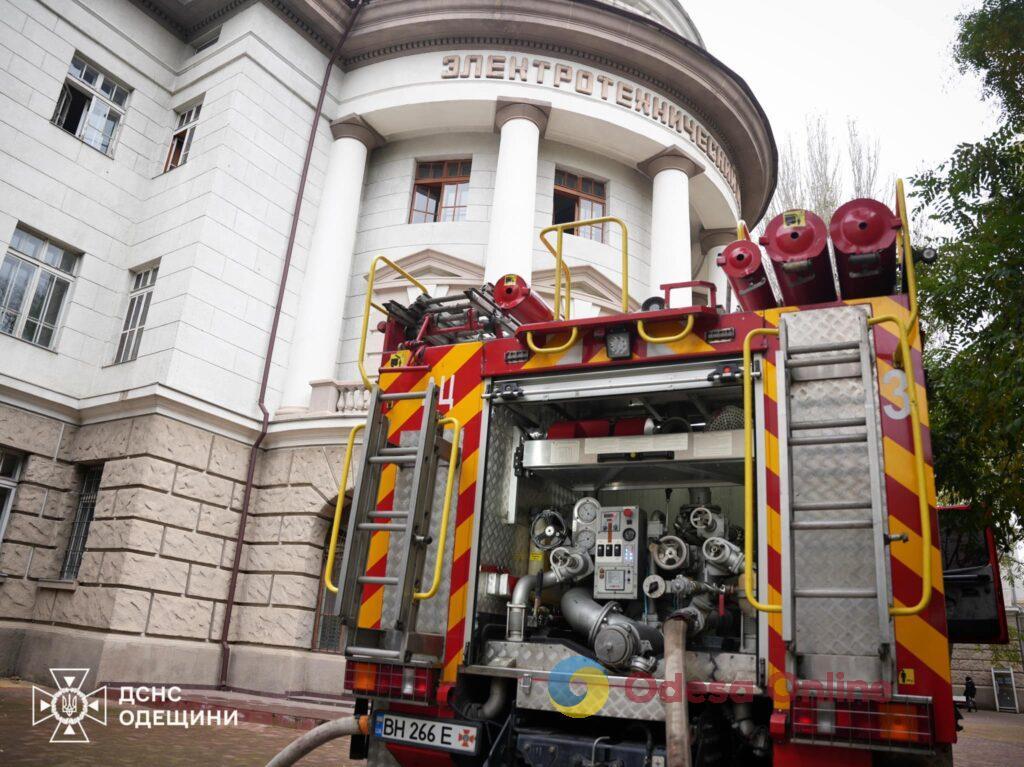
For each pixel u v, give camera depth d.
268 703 12.53
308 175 18.25
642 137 19.14
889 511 3.44
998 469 6.46
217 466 15.14
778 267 4.20
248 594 15.00
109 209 16.80
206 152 16.64
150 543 13.80
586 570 4.58
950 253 6.98
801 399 3.72
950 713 3.13
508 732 4.05
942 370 6.70
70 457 15.23
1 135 15.11
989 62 8.51
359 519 4.31
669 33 19.06
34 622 14.17
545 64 18.77
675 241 18.95
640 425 4.68
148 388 14.35
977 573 6.12
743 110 20.94
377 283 18.53
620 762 3.74
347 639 4.24
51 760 6.55
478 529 4.37
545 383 4.53
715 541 4.27
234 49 17.50
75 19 16.69
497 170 18.28
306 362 16.77
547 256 18.61
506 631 4.45
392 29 18.84
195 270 15.44
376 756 4.38
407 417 4.70
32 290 15.42
